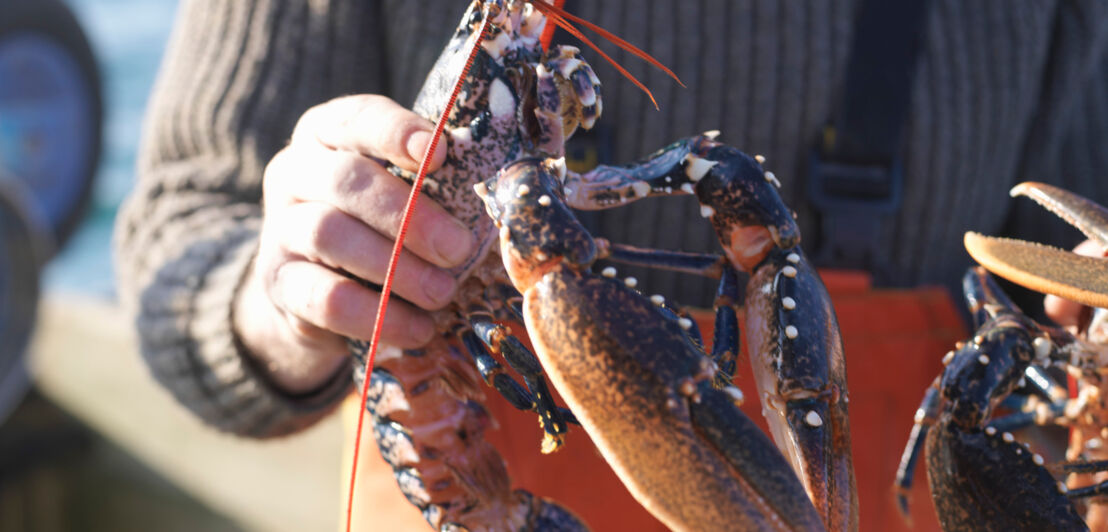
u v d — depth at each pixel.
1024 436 0.76
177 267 0.80
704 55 0.82
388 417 0.65
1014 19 0.84
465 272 0.63
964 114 0.84
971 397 0.60
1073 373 0.64
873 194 0.81
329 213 0.62
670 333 0.54
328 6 0.84
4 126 2.13
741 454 0.53
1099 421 0.64
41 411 1.69
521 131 0.62
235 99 0.83
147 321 0.80
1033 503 0.58
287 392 0.78
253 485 1.34
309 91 0.84
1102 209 0.60
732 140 0.83
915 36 0.81
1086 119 0.89
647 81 0.82
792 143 0.82
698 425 0.53
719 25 0.82
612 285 0.55
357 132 0.62
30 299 1.49
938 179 0.84
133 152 4.52
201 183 0.83
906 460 0.66
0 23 2.05
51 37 2.21
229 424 0.80
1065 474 0.61
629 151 0.82
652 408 0.53
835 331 0.59
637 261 0.62
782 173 0.83
